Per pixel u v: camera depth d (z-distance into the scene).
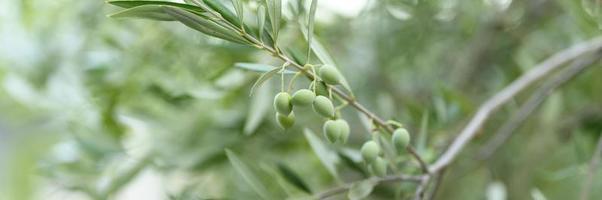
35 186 1.80
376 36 1.43
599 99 1.46
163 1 0.72
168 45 1.22
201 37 1.14
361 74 1.45
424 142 1.03
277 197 0.96
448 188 1.46
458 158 1.26
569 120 1.45
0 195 1.83
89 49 1.30
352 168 1.00
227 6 0.78
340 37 1.39
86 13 1.31
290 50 0.83
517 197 1.51
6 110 1.83
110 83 1.27
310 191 0.97
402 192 1.00
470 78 1.54
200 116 1.24
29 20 1.41
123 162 1.24
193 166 1.23
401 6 1.36
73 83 1.37
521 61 1.31
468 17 1.45
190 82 1.19
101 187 1.22
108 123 1.26
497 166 1.53
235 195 1.11
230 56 1.13
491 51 1.55
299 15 0.92
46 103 1.45
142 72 1.24
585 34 1.21
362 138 1.27
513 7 1.53
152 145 1.26
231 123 1.24
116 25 1.27
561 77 1.16
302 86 1.20
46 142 1.80
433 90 1.38
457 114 1.22
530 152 1.52
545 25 1.54
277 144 1.27
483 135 1.40
